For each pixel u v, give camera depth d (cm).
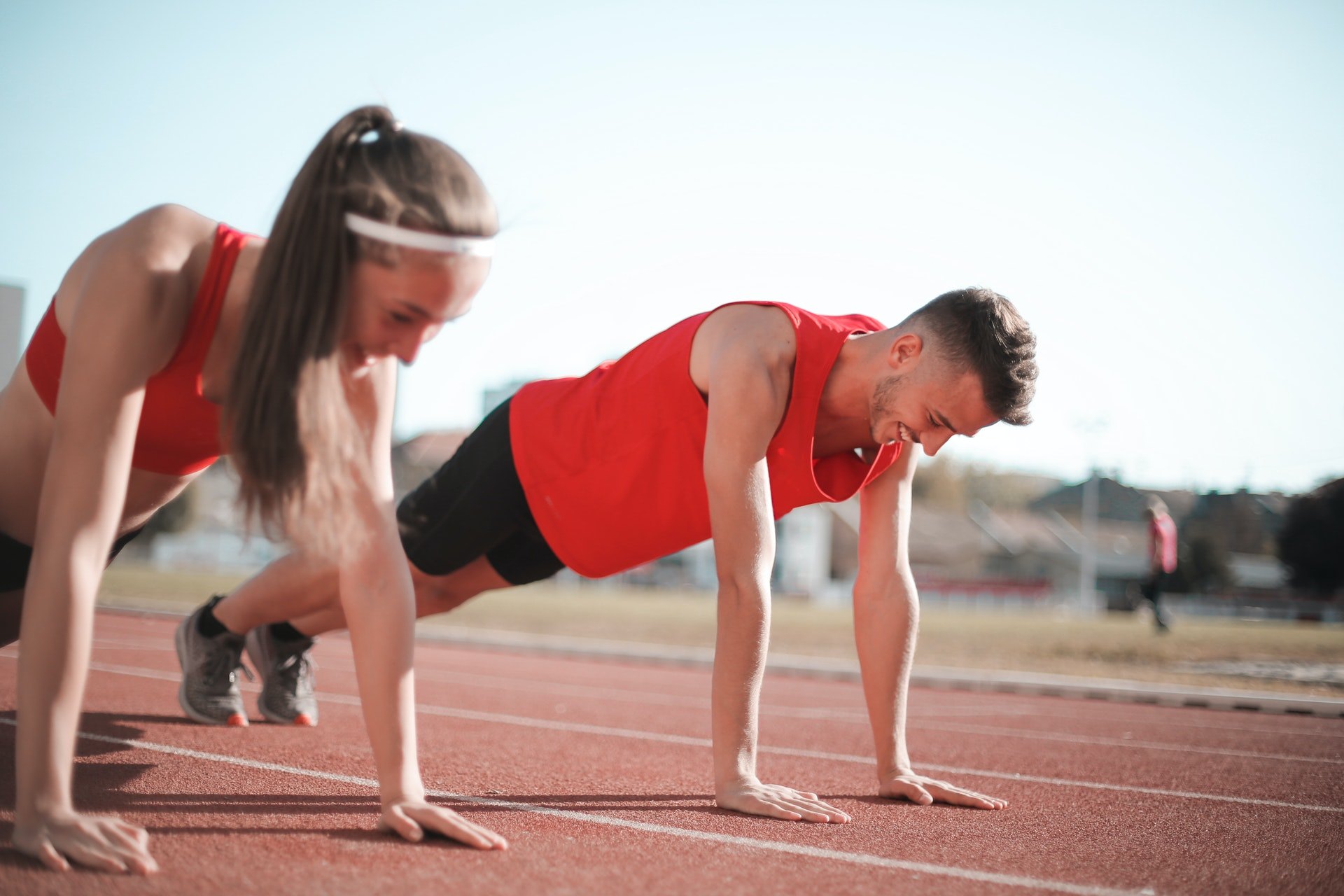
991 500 9975
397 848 205
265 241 192
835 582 5966
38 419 228
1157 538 1766
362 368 200
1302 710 663
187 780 272
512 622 1527
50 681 183
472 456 343
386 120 183
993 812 285
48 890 166
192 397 216
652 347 311
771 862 210
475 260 182
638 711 539
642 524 312
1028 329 260
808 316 279
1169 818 289
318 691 548
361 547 216
